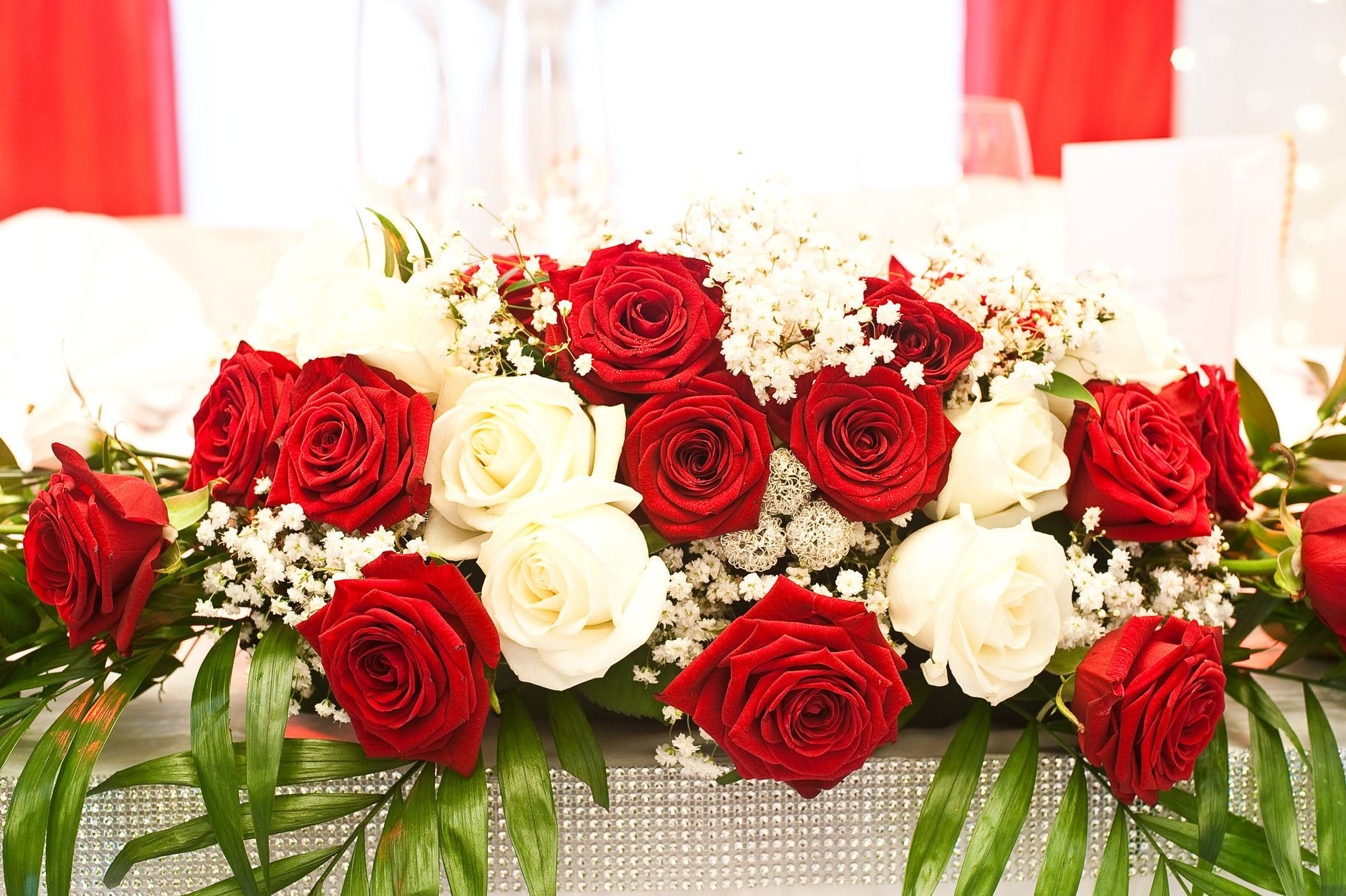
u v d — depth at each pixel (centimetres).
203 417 79
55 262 105
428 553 75
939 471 76
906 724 81
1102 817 79
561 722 76
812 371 77
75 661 79
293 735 82
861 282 78
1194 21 283
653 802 78
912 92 266
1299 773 81
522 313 81
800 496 76
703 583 77
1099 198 99
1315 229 288
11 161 242
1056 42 268
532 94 101
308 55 246
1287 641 88
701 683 73
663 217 103
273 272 145
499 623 73
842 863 79
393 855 73
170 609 78
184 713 83
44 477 87
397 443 74
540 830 73
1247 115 288
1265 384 102
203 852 77
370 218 93
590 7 101
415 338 77
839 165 99
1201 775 77
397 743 72
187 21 245
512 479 75
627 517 74
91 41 241
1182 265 98
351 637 72
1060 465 79
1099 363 83
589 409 77
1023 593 75
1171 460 80
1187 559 83
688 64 258
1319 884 76
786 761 72
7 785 77
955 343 78
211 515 76
